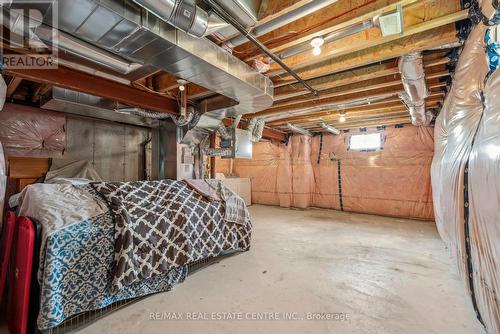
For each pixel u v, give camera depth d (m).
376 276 2.44
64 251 1.62
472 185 1.67
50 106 2.92
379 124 5.44
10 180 2.93
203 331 1.63
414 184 5.24
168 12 1.29
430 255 3.03
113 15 1.31
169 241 2.25
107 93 2.54
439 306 1.90
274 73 2.60
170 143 3.88
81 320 1.70
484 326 1.56
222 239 2.83
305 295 2.08
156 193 2.45
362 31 1.98
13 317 1.65
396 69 2.49
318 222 4.94
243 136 4.25
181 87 2.77
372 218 5.34
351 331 1.62
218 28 1.55
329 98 3.63
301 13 1.55
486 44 1.52
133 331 1.63
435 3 1.71
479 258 1.56
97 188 2.14
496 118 1.31
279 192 6.84
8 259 1.76
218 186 3.13
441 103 3.67
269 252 3.15
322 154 6.54
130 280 1.89
